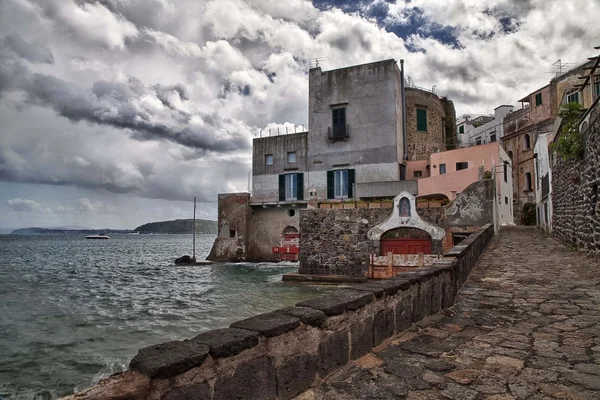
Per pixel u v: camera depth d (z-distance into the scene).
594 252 12.43
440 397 3.56
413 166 32.34
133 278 31.36
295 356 3.48
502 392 3.67
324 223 24.73
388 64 32.03
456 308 7.06
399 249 22.97
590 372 4.12
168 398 2.42
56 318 17.30
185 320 16.48
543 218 26.86
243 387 2.93
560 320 6.21
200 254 67.12
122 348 12.84
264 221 36.50
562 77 35.16
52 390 9.80
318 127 34.22
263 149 36.91
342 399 3.49
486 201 22.00
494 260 13.90
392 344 4.94
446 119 39.41
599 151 11.57
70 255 64.94
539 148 29.31
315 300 4.24
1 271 38.47
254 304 19.11
